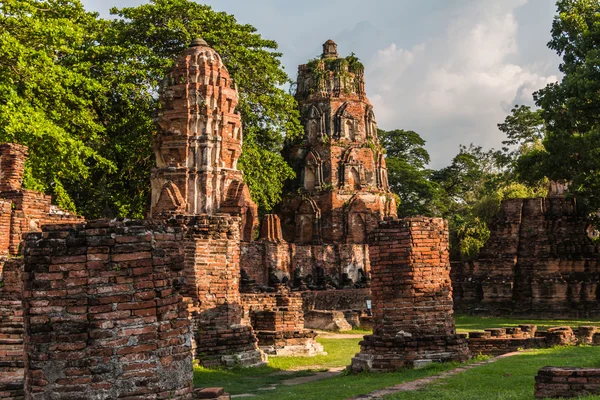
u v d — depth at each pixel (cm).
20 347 1276
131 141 4159
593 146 3525
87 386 830
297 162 6962
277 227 5181
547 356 1670
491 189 6569
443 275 1727
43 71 3216
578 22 3916
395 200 7225
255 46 4922
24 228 2358
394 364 1667
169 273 905
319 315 3684
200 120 3181
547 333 2041
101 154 4103
